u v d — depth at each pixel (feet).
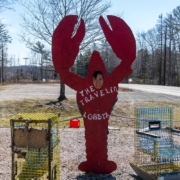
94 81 18.53
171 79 187.21
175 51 193.36
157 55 207.51
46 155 14.05
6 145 25.45
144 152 17.85
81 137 29.45
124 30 18.97
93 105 18.67
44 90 94.94
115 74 18.86
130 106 54.80
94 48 64.03
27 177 14.23
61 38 18.40
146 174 16.89
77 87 18.63
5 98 61.93
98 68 18.70
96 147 18.54
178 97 71.97
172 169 17.10
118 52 18.95
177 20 163.73
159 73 189.57
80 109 18.72
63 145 25.86
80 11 61.26
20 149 14.01
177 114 46.29
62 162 20.67
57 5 62.49
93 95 18.67
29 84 147.13
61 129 33.96
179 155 17.01
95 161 18.52
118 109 50.55
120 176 18.17
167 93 84.48
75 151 23.90
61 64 18.48
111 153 23.31
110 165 18.54
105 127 18.65
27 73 239.91
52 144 14.16
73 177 17.84
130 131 33.32
